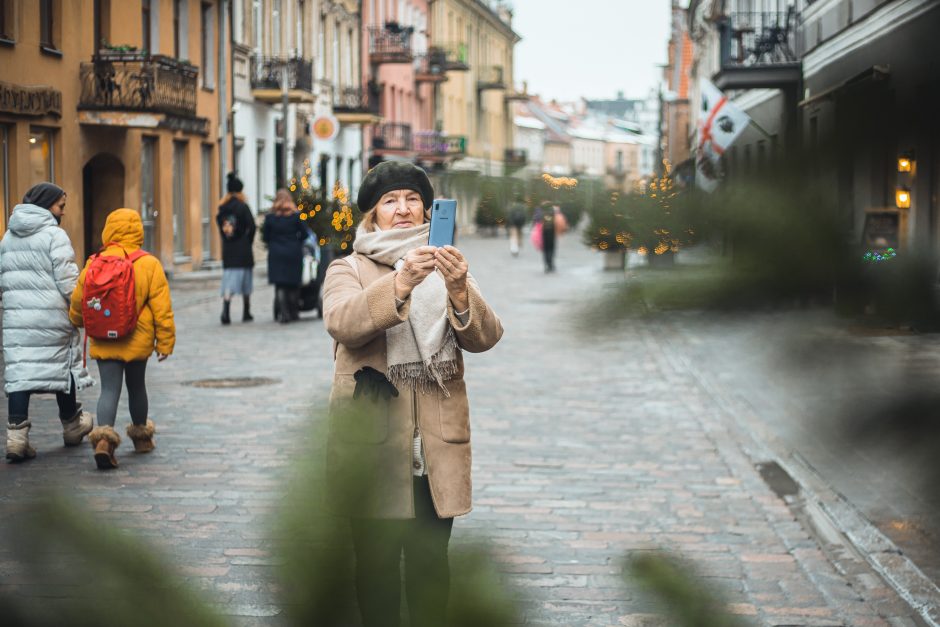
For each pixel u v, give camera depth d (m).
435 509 3.27
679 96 55.50
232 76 33.16
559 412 10.08
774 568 5.39
